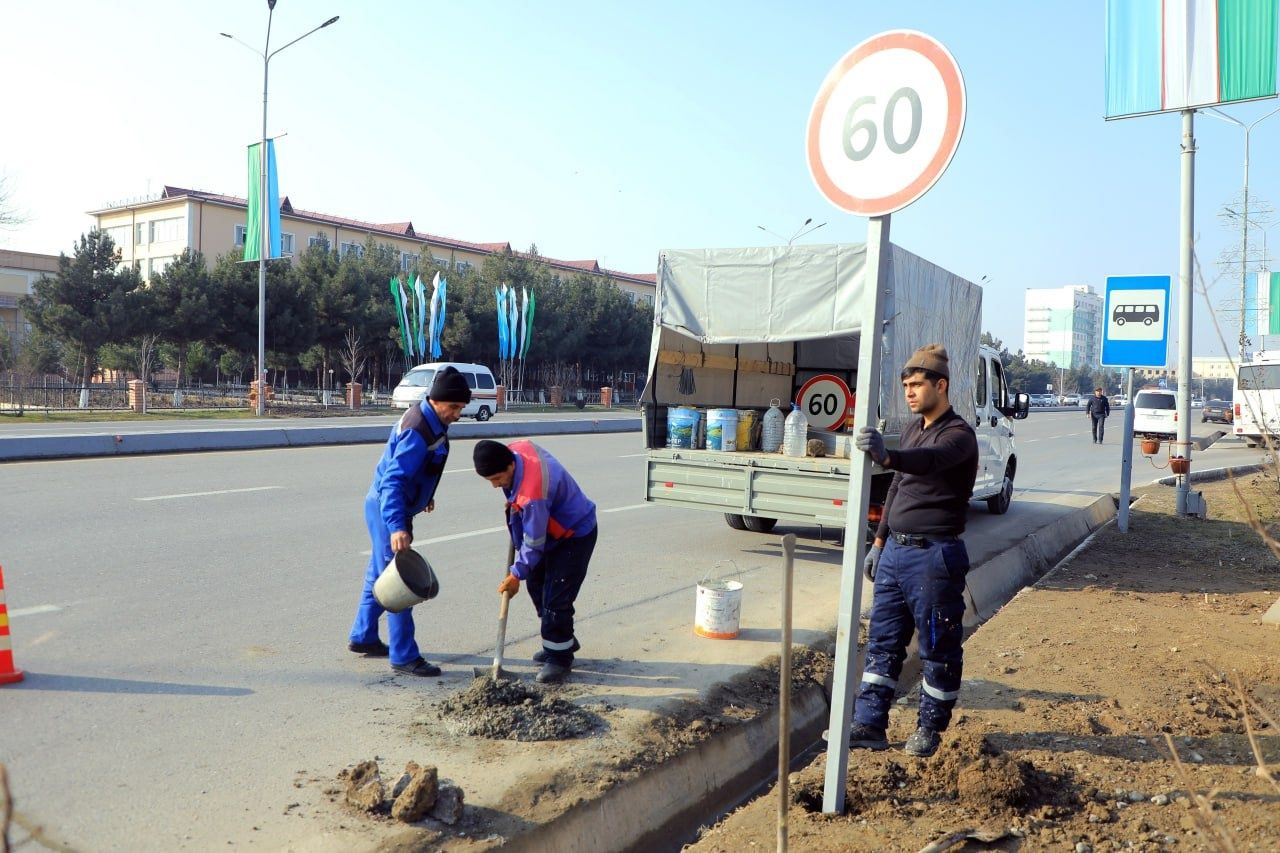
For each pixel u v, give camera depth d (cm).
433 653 568
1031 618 694
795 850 348
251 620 619
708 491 900
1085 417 5841
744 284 880
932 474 424
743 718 489
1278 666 569
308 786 377
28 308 4059
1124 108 1148
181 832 336
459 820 351
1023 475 1892
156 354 4541
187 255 4266
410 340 4669
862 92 369
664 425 962
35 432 2009
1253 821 364
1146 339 1121
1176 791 398
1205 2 1078
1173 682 541
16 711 449
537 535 484
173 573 735
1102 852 347
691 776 436
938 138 346
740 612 687
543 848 351
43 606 630
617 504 1238
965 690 531
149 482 1206
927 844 351
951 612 427
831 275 837
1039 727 473
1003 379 1251
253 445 1830
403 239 6731
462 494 1224
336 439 2002
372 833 338
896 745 460
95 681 495
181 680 502
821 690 561
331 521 980
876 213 364
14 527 881
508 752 418
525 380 5866
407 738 432
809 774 419
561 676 521
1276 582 852
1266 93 1047
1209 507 1351
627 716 468
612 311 6222
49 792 365
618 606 698
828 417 1040
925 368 429
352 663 543
